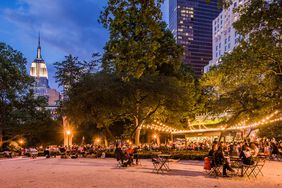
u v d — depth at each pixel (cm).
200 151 3378
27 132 6188
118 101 3578
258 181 1536
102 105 3600
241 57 2170
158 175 1797
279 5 1473
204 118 3997
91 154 4006
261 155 2372
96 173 1948
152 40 1274
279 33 1645
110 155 3706
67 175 1861
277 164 2453
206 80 2988
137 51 1275
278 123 4400
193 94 4681
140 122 3925
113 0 1152
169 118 4481
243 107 3019
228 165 1705
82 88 3691
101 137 6297
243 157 1723
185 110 4153
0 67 5134
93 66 4509
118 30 1261
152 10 1141
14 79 5350
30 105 5553
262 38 1616
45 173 2009
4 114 5450
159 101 3762
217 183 1469
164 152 3347
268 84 2509
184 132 4766
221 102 3050
